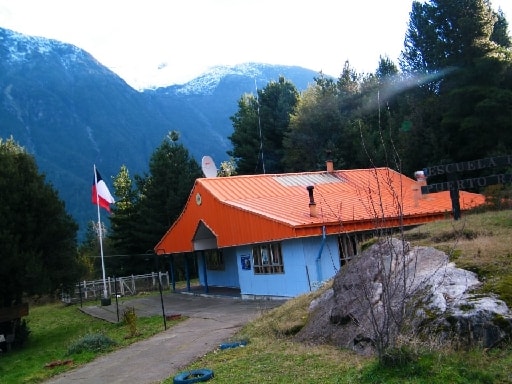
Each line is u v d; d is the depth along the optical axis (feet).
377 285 29.84
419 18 136.67
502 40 130.52
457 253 30.19
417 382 19.57
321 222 60.18
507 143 100.07
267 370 26.96
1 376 43.70
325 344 30.25
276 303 60.80
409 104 125.18
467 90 102.22
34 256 61.11
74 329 67.77
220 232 75.31
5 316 60.59
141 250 153.38
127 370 36.63
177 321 56.95
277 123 159.63
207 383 26.71
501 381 19.26
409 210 68.90
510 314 23.06
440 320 23.81
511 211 42.96
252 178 85.46
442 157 110.22
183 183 148.25
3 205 60.85
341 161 134.00
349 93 159.74
